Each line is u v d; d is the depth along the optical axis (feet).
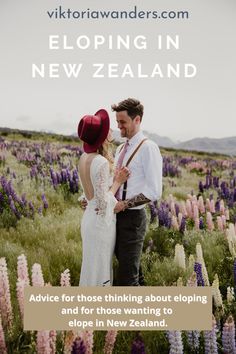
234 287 12.15
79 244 16.56
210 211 22.26
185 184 36.50
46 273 14.08
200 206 22.02
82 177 11.11
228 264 14.76
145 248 17.08
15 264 14.73
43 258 14.89
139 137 11.61
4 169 32.40
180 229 18.54
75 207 23.59
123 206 11.27
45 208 22.21
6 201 20.83
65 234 17.89
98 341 10.31
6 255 15.47
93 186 10.80
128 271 11.63
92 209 11.14
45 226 18.61
